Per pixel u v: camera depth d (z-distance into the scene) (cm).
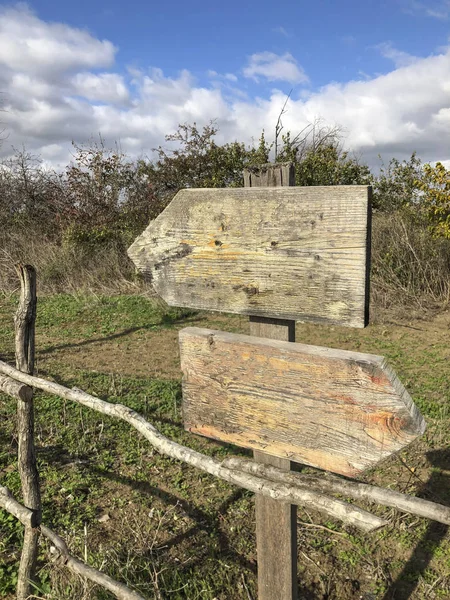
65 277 984
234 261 179
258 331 189
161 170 1317
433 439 423
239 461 194
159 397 502
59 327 741
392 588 279
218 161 1296
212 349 191
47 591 255
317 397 166
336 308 158
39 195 1302
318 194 157
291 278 166
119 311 818
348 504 163
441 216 825
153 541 301
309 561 297
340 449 164
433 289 856
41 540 298
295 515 202
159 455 401
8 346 639
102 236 1088
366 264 150
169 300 201
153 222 199
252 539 313
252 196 171
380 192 1254
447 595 272
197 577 281
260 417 182
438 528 324
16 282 971
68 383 529
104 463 387
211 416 197
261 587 211
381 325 747
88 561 279
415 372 569
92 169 1248
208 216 183
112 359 614
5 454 390
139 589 262
